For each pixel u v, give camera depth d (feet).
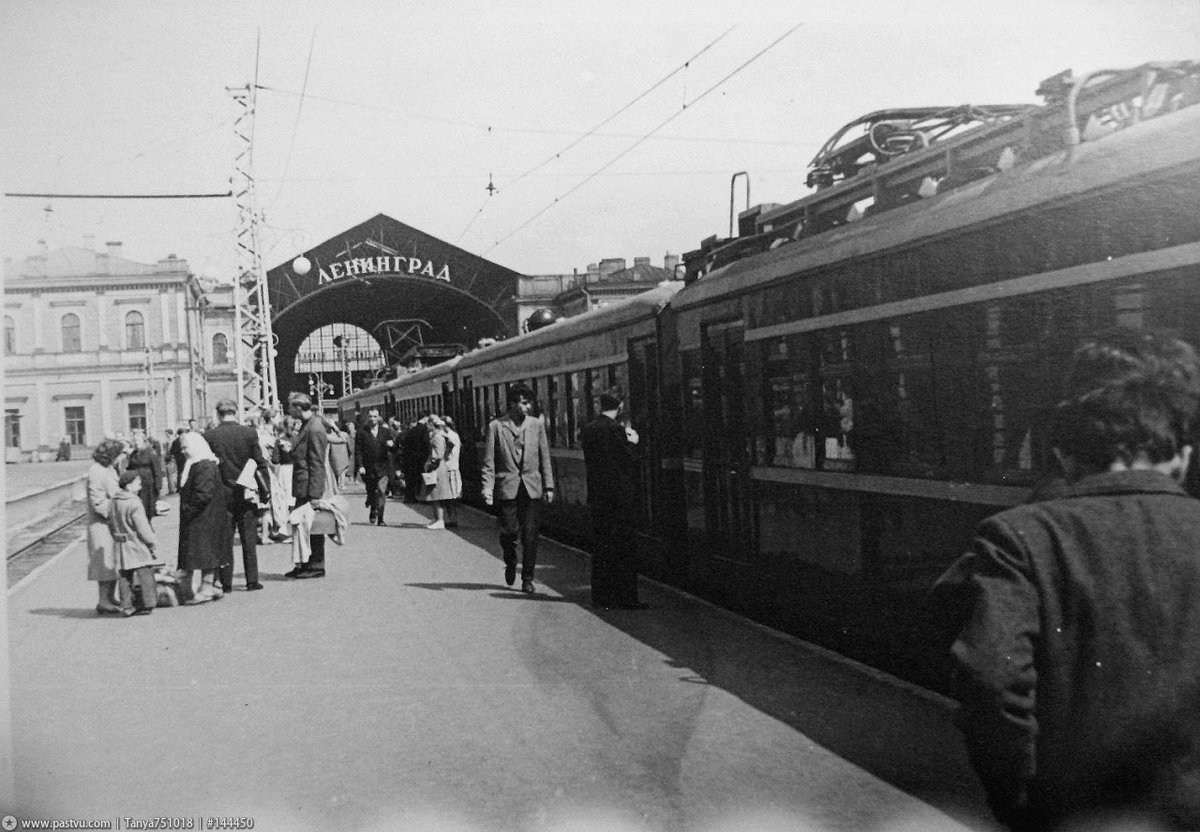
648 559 39.63
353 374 275.18
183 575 36.88
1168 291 15.55
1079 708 7.89
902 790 16.15
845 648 25.86
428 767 18.13
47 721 21.66
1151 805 7.71
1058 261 17.76
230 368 175.32
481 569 43.06
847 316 24.66
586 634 28.45
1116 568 7.99
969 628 8.05
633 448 40.45
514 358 62.49
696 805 15.83
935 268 21.24
